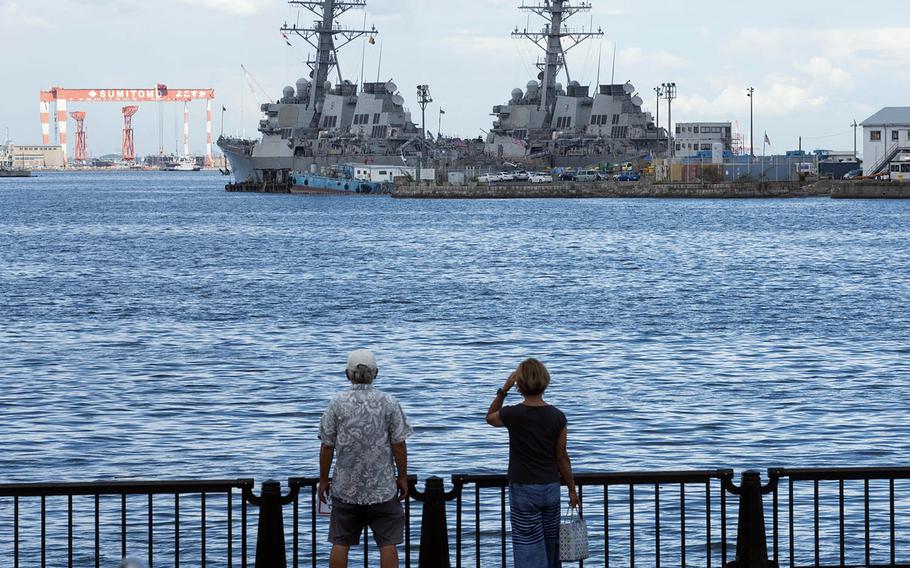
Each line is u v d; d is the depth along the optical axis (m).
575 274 101.69
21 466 36.03
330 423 18.56
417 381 50.44
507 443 38.44
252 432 40.53
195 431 40.66
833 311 75.31
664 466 35.91
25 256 125.06
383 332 66.56
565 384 49.50
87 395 47.25
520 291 88.50
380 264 113.25
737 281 95.25
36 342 62.66
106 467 35.84
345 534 18.64
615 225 171.88
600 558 27.41
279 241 146.88
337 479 18.59
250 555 27.36
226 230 170.12
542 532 18.56
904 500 31.25
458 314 74.81
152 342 62.69
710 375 51.56
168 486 19.34
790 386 48.78
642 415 43.06
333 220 192.25
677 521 29.78
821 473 20.30
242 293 88.25
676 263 112.12
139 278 100.50
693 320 71.19
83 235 160.88
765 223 171.75
